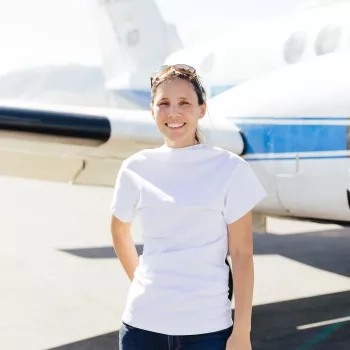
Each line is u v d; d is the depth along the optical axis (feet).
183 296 5.41
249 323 5.43
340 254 21.65
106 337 12.89
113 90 32.58
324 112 13.85
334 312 14.66
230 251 5.55
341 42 15.72
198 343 5.42
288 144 14.57
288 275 18.49
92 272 18.67
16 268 19.17
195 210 5.39
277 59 18.24
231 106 16.17
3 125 14.93
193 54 22.72
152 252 5.61
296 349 12.11
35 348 12.23
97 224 28.58
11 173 16.99
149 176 5.59
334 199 13.83
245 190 5.39
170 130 5.55
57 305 15.15
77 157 16.70
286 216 15.57
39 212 32.40
